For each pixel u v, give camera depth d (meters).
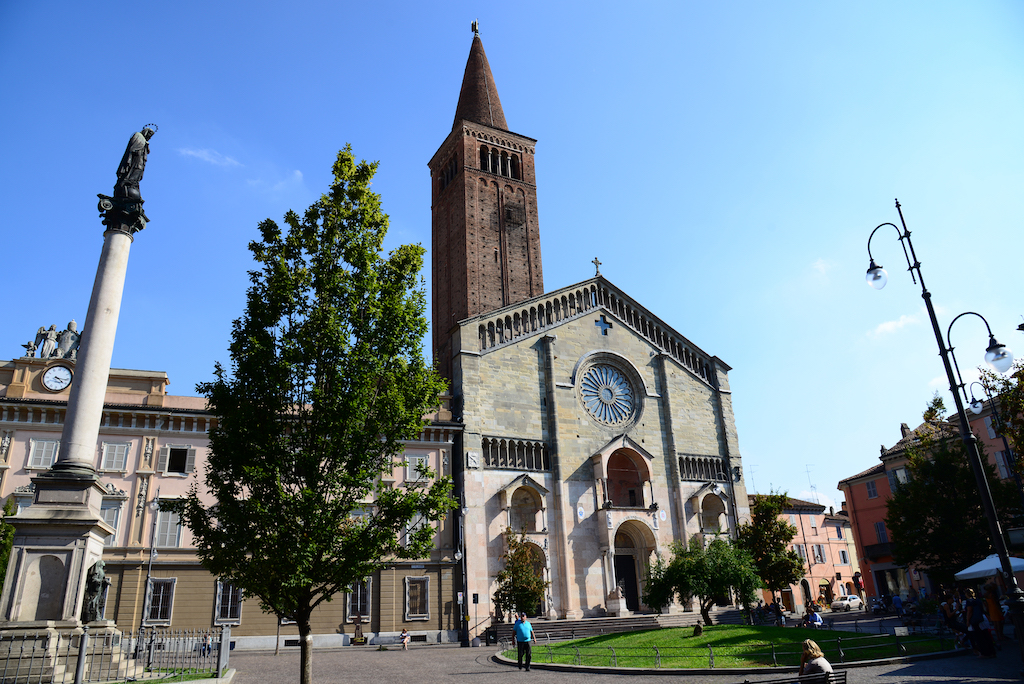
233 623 50.19
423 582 55.88
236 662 38.78
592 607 61.28
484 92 96.12
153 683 24.12
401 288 23.91
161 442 52.75
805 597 92.25
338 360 22.25
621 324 74.19
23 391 50.72
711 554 51.78
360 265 23.44
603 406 70.12
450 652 46.12
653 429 71.31
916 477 54.88
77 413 27.78
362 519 22.94
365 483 21.44
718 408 76.31
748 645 34.91
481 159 91.00
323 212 23.77
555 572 61.16
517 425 64.31
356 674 31.78
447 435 60.69
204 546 21.05
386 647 50.56
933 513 50.94
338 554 20.78
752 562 58.91
